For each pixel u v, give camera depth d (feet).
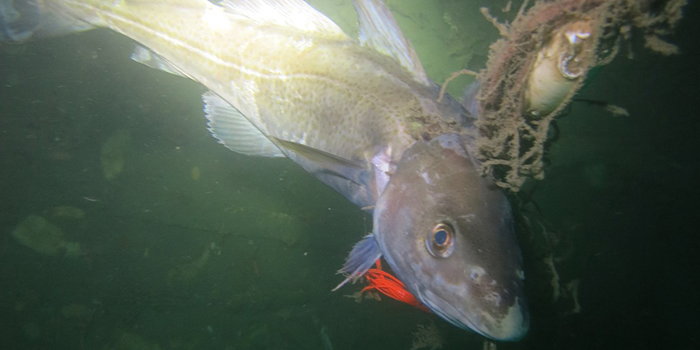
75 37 2.42
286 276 2.41
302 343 2.32
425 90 1.23
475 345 2.39
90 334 2.06
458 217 0.99
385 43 1.30
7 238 2.12
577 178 3.36
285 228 2.46
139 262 2.21
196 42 1.57
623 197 3.37
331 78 1.36
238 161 2.53
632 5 0.81
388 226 1.11
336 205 2.63
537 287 1.52
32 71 2.41
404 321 2.49
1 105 2.33
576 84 0.90
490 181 1.05
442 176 1.04
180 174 2.42
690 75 3.18
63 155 2.34
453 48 2.92
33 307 2.06
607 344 2.79
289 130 1.46
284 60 1.45
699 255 3.24
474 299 0.94
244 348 2.23
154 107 2.53
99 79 2.50
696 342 2.91
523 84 0.96
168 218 2.29
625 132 3.41
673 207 3.36
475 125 1.11
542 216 1.43
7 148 2.28
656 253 3.27
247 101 1.54
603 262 3.22
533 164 1.10
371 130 1.26
